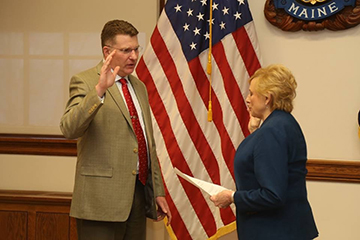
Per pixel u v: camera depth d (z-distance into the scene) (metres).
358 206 3.71
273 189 2.10
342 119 3.72
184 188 3.66
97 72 2.76
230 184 3.60
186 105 3.63
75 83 2.72
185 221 3.67
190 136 3.65
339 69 3.70
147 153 2.88
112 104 2.71
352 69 3.69
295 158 2.22
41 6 3.85
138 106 2.91
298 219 2.21
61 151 3.87
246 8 3.64
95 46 3.82
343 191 3.73
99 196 2.65
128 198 2.69
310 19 3.62
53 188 3.89
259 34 3.76
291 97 2.28
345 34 3.67
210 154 3.67
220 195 2.34
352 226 3.73
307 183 3.77
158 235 3.83
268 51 3.76
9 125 3.91
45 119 3.89
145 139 2.88
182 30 3.65
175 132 3.64
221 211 3.63
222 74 3.64
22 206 3.62
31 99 3.89
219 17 3.65
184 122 3.63
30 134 3.90
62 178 3.88
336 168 3.71
